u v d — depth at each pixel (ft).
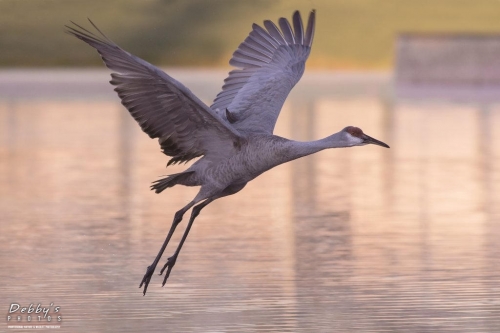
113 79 34.40
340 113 111.14
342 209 59.47
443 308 38.70
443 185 67.51
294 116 107.55
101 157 81.41
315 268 44.88
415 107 118.93
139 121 35.86
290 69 42.39
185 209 38.73
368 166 77.82
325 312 38.29
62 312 38.42
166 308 38.96
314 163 80.69
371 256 47.16
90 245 49.62
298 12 43.14
